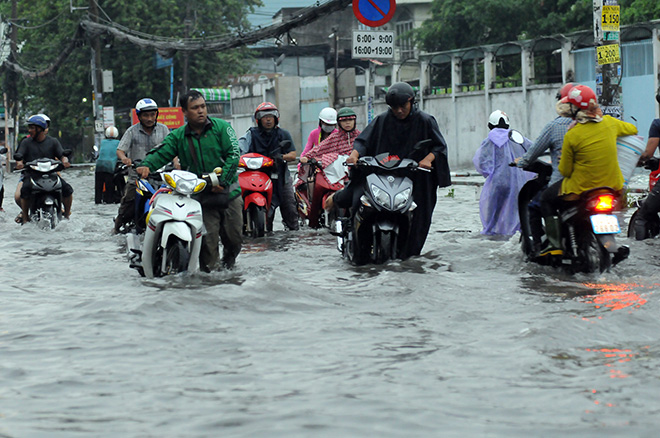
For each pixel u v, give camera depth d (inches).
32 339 272.8
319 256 487.2
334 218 668.7
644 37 1346.0
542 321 289.9
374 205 435.2
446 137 1828.2
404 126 460.1
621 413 193.2
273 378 225.1
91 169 2306.8
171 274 405.7
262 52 3267.7
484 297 339.6
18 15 3189.0
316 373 229.6
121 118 2800.2
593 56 1493.6
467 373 227.9
